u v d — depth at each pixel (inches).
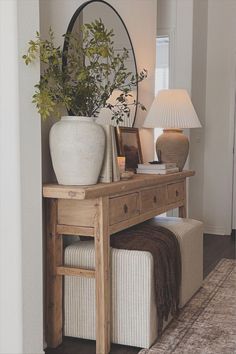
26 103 78.0
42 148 91.0
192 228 119.3
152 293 91.1
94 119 89.0
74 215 88.2
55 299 91.7
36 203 82.0
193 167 193.8
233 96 202.7
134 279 90.6
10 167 77.3
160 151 136.3
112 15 120.4
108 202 88.0
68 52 96.7
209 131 208.1
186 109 130.3
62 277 94.1
